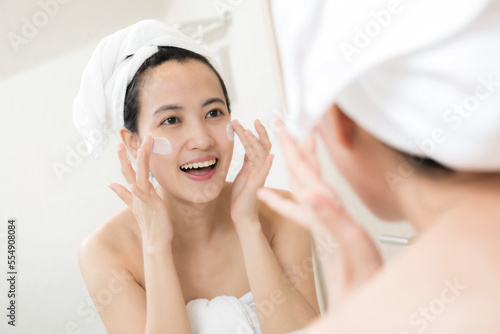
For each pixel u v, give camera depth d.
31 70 1.17
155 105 0.75
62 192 1.19
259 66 1.08
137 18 1.34
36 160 1.18
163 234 0.75
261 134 0.76
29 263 1.16
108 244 0.88
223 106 0.78
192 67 0.77
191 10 1.29
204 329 0.76
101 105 0.81
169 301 0.74
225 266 0.87
